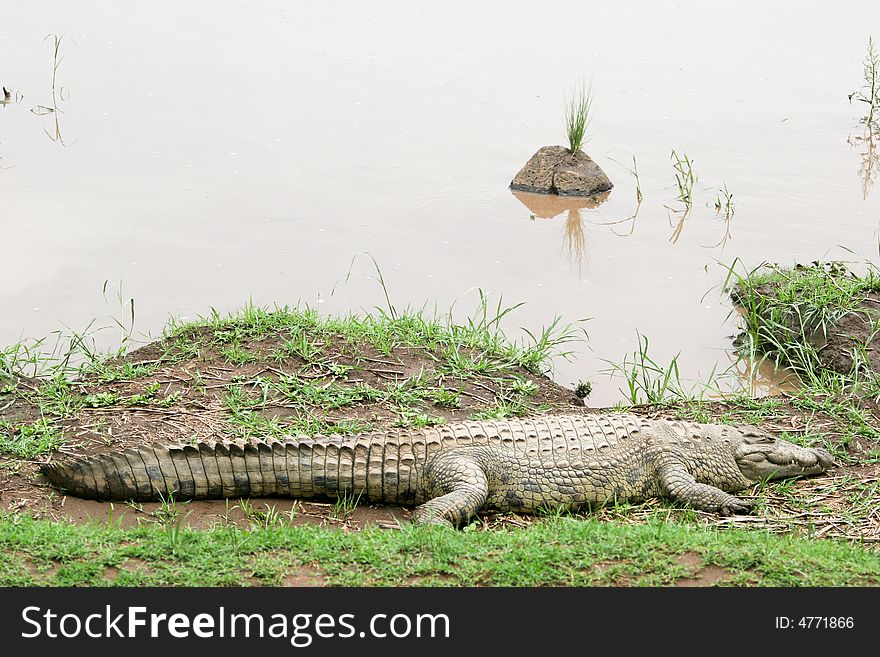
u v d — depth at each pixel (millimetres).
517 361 15719
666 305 17938
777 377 16156
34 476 12148
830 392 14945
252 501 12102
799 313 16672
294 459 12062
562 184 22172
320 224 20391
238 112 25562
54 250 19062
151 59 28547
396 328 16234
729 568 9789
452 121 25422
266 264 18828
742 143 24500
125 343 16203
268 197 21453
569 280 18688
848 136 24875
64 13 31953
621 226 20812
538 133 24781
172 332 15961
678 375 15727
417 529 10625
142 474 11836
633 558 9898
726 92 27406
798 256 19328
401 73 28203
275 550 10008
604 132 24953
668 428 12898
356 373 14969
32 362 14953
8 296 17469
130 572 9492
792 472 12898
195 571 9570
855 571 9875
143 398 13961
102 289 17812
